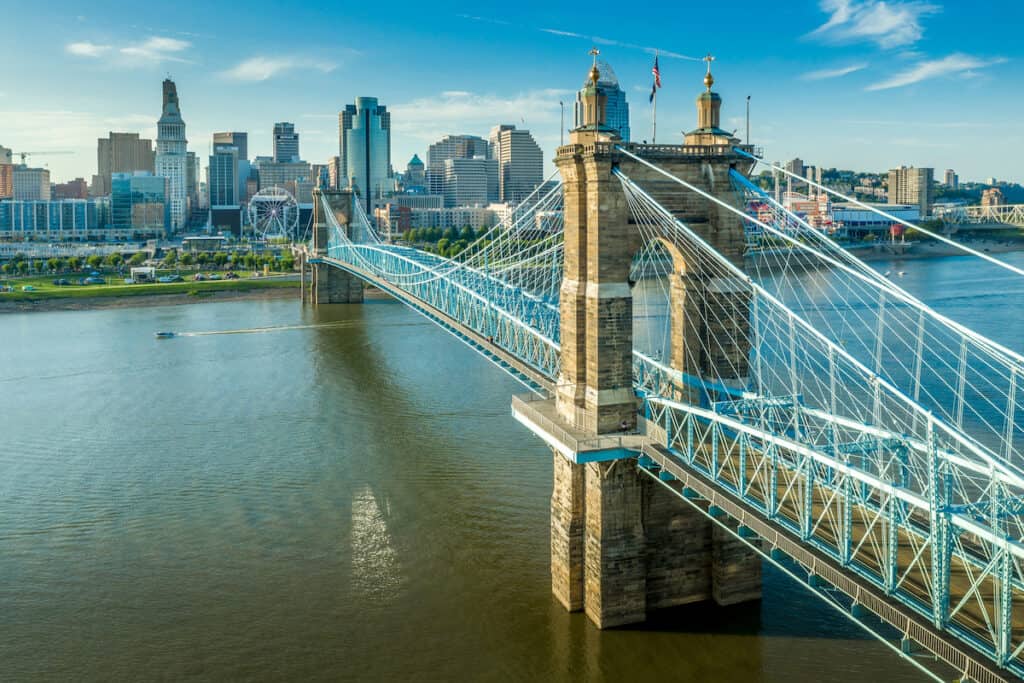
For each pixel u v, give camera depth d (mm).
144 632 64562
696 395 67625
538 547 77000
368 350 173000
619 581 64000
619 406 65500
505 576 72000
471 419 116875
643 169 64938
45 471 98438
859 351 149750
